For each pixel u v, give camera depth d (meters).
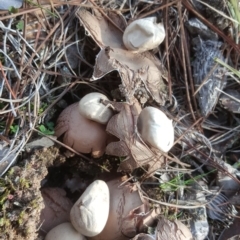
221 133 0.16
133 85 0.14
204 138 0.16
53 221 0.13
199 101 0.16
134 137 0.13
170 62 0.16
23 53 0.14
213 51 0.16
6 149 0.13
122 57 0.14
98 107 0.13
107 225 0.13
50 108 0.14
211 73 0.15
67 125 0.14
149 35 0.14
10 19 0.14
